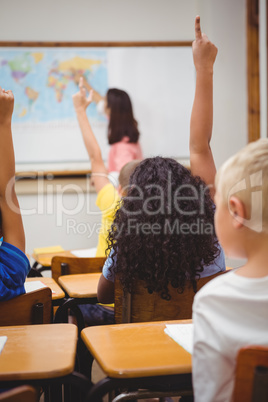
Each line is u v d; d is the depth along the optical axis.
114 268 1.51
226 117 4.57
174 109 4.62
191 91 4.63
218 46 4.51
